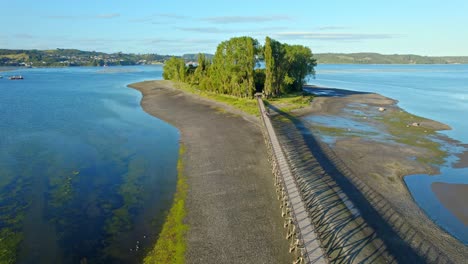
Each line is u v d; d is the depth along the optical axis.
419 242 24.03
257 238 24.20
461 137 53.19
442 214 28.72
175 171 37.47
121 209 28.81
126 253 22.73
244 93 87.38
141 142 49.19
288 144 45.59
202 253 22.52
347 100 89.38
